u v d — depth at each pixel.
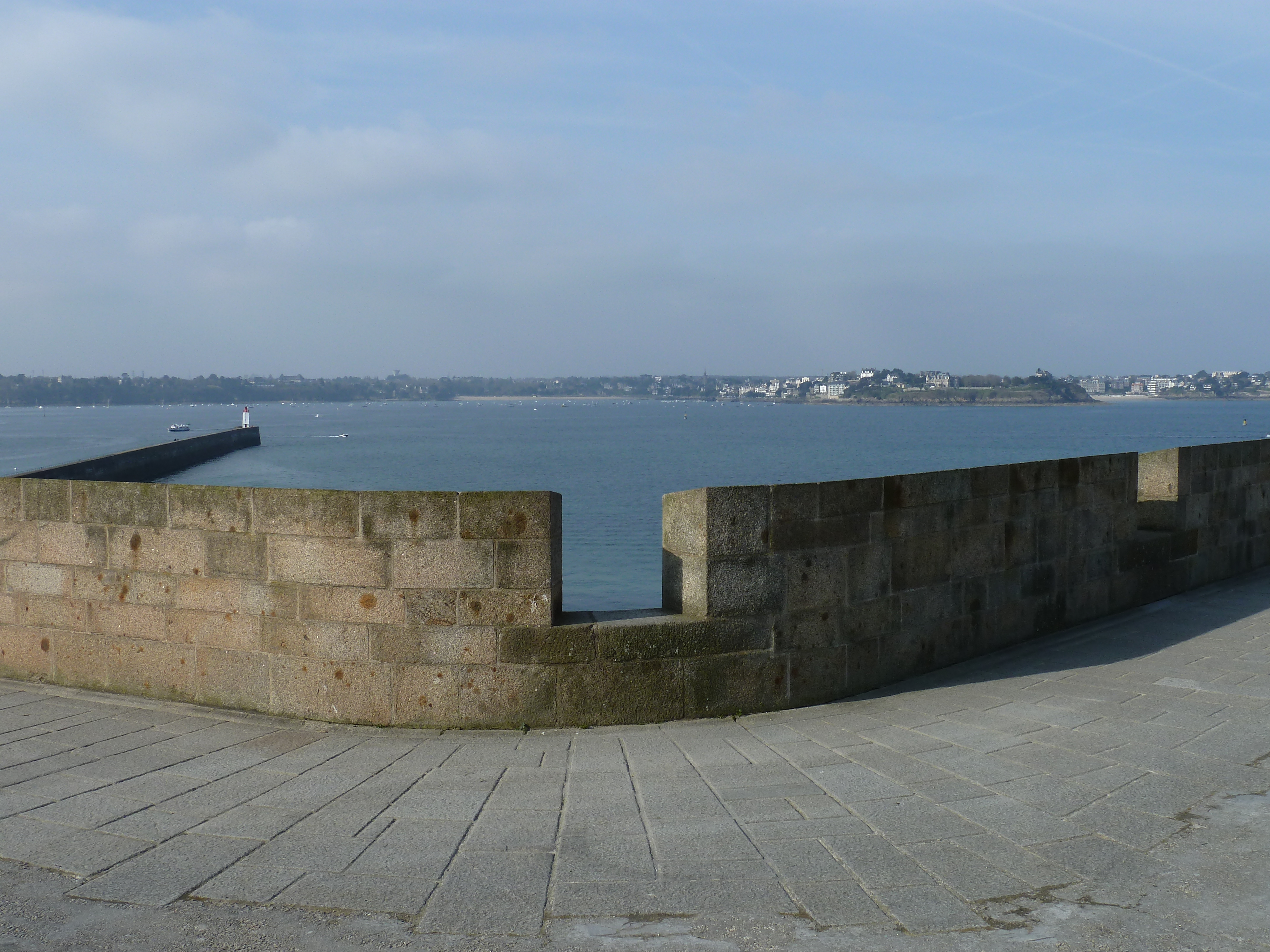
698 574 6.81
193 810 5.09
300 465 99.12
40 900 4.08
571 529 49.88
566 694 6.57
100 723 6.68
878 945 3.71
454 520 6.48
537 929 3.85
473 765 5.83
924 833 4.71
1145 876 4.24
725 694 6.84
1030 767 5.62
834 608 7.28
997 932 3.80
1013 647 8.83
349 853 4.55
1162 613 10.16
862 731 6.47
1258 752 5.80
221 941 3.77
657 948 3.71
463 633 6.54
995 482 8.55
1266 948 3.66
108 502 7.27
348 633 6.64
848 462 102.94
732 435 165.75
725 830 4.79
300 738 6.38
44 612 7.56
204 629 7.03
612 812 5.05
